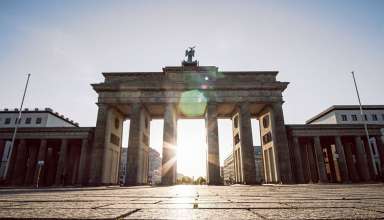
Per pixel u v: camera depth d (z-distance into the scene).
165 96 48.72
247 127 46.78
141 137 48.00
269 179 51.28
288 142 50.94
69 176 56.16
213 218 2.74
